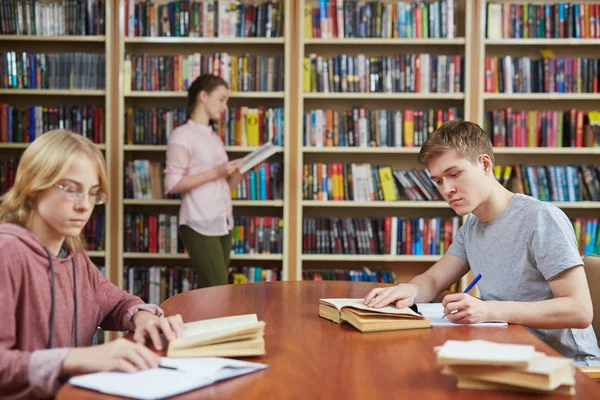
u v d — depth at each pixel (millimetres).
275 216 4281
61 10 3996
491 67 3975
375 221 4051
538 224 1637
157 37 3975
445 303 1511
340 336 1403
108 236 3979
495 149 3977
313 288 2092
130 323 1468
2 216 1321
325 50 4238
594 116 3953
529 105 4195
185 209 3482
